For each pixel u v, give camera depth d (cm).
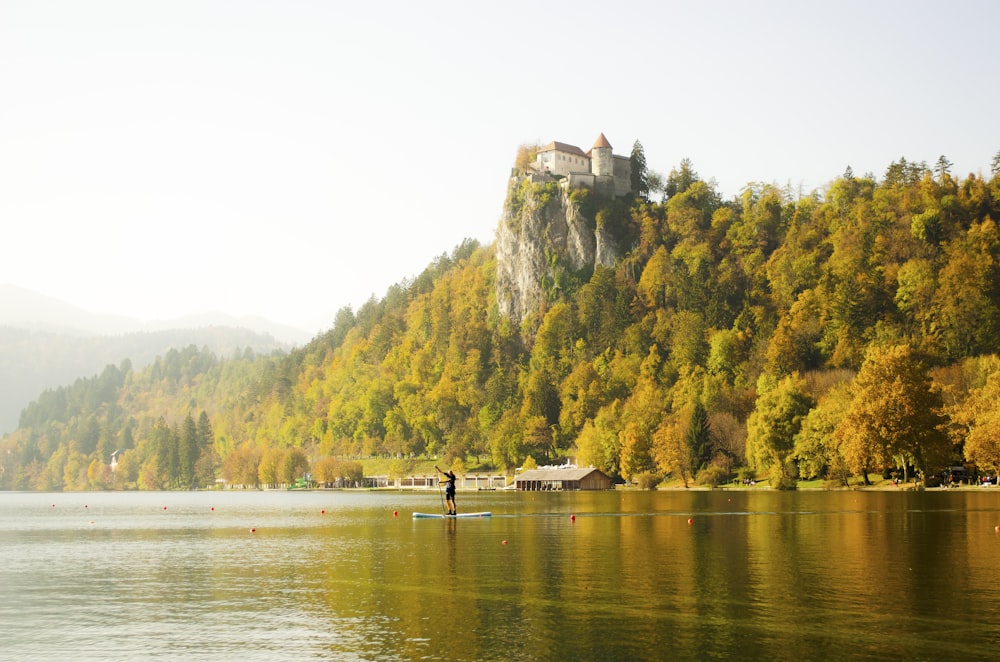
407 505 18388
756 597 4378
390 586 5000
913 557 5850
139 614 4338
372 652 3431
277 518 13350
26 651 3591
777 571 5259
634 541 7431
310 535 9069
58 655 3519
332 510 16188
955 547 6431
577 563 5866
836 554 6097
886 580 4847
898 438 17125
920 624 3725
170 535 9819
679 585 4794
